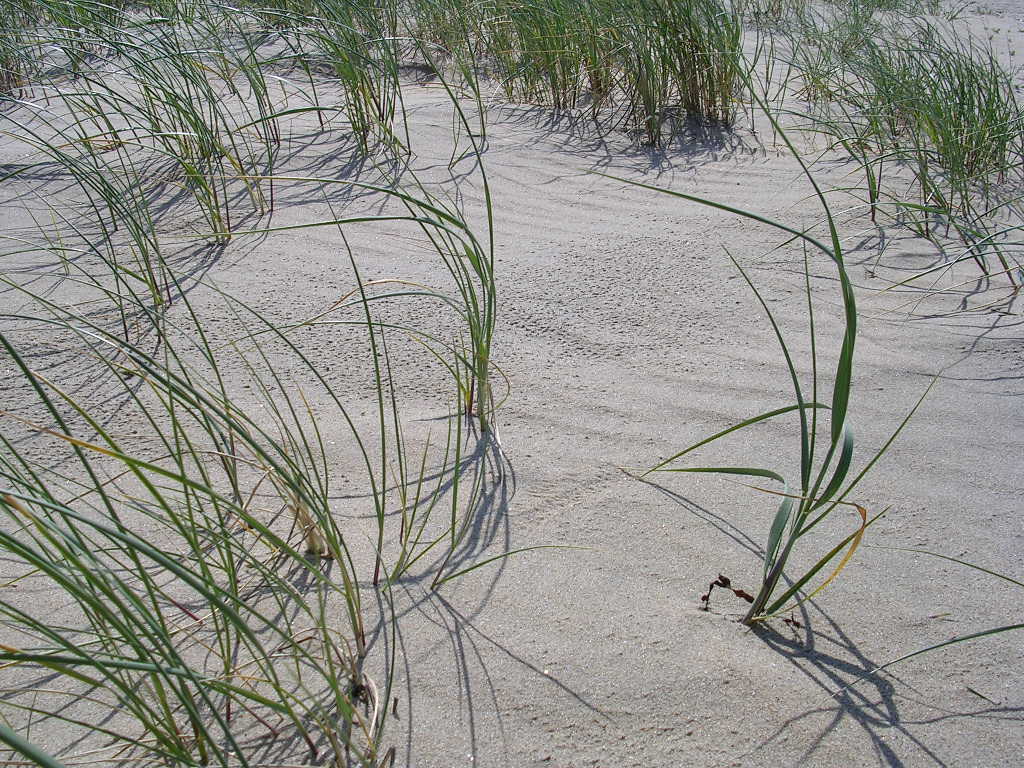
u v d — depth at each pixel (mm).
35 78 4973
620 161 4594
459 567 1933
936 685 1634
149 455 2307
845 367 1582
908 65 5082
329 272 3359
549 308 3080
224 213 3908
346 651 1706
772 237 3648
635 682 1641
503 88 5613
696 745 1521
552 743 1524
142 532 2008
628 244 3602
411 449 2340
